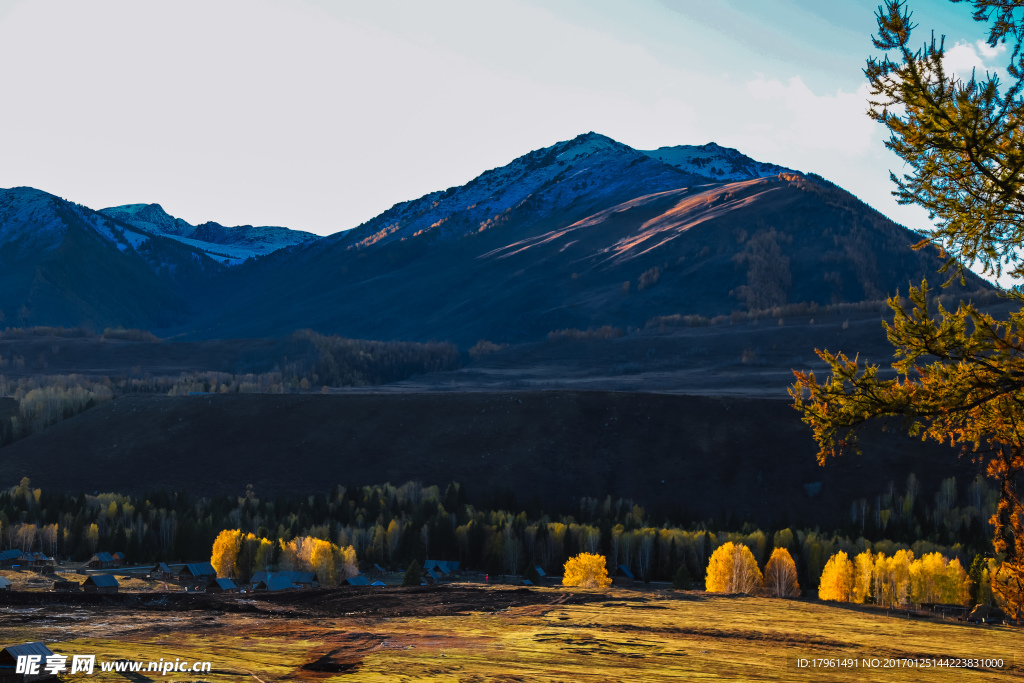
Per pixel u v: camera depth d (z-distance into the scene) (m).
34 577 102.38
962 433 17.05
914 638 38.78
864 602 85.38
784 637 36.66
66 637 33.44
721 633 37.59
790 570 97.25
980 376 15.73
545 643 33.34
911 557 97.62
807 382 17.22
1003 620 63.53
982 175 14.99
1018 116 14.06
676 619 42.91
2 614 40.69
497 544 128.50
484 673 25.81
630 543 128.00
